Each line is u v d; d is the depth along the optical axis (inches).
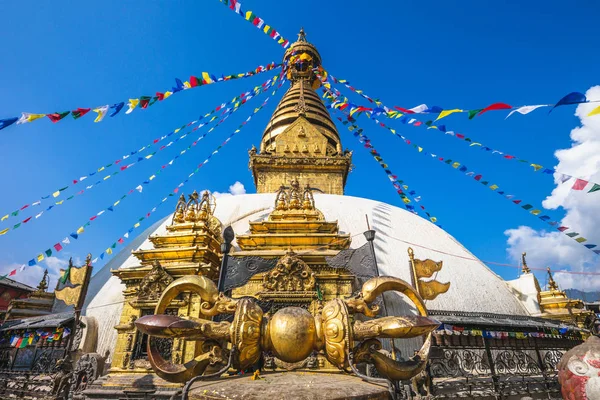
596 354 169.5
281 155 806.5
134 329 290.4
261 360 140.9
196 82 384.5
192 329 119.9
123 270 317.4
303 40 1085.8
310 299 301.1
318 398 88.9
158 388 259.8
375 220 498.6
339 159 785.6
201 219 352.8
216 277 325.4
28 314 450.3
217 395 95.0
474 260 505.7
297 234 351.9
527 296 488.7
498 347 349.4
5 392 338.0
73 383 292.5
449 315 340.8
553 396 325.7
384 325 118.6
